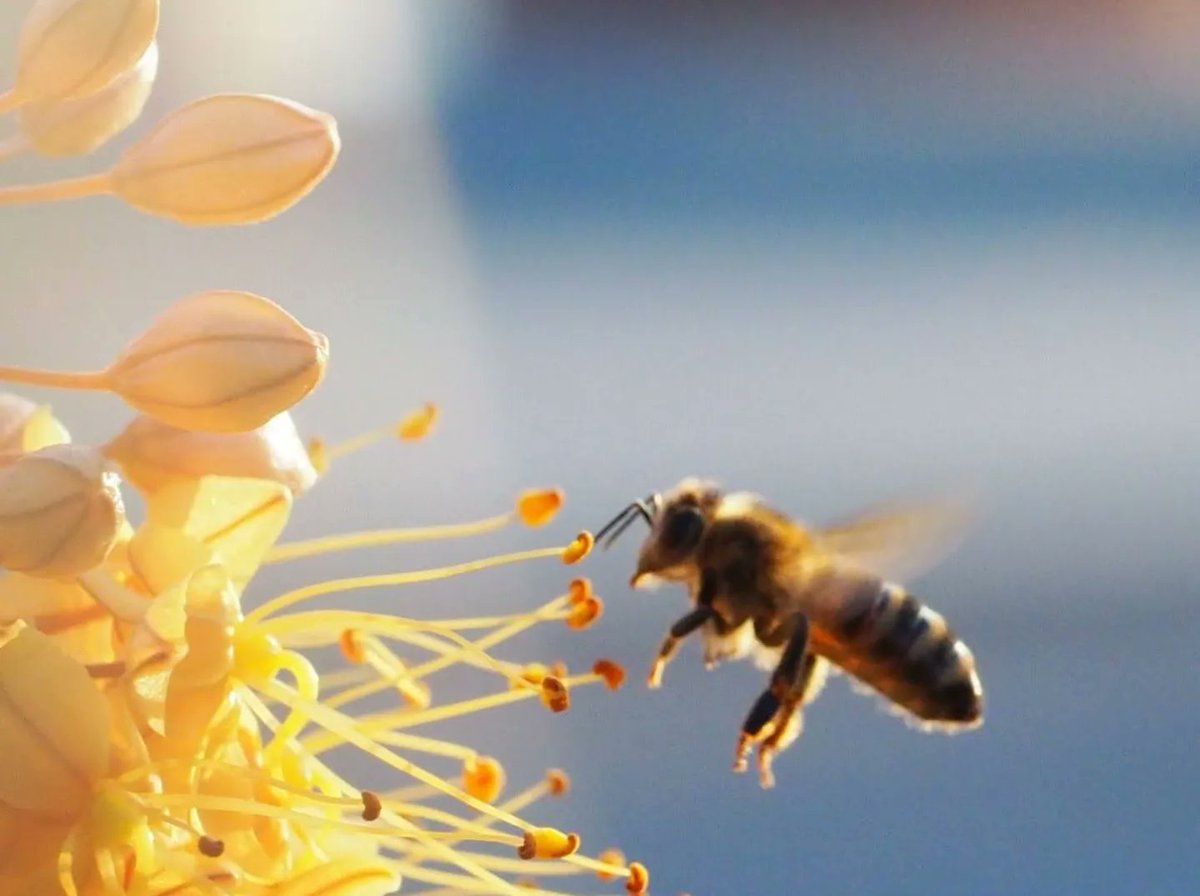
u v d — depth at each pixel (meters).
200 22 0.18
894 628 0.09
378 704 0.10
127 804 0.07
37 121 0.08
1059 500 0.21
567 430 0.21
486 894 0.08
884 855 0.15
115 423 0.13
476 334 0.22
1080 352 0.24
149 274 0.14
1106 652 0.19
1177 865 0.16
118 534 0.07
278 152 0.08
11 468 0.07
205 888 0.07
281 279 0.19
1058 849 0.16
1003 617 0.19
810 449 0.21
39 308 0.13
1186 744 0.17
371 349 0.20
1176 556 0.20
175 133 0.08
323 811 0.08
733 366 0.23
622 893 0.15
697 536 0.09
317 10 0.19
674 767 0.16
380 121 0.22
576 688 0.16
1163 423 0.22
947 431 0.22
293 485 0.08
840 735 0.17
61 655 0.07
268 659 0.08
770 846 0.15
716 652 0.09
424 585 0.16
